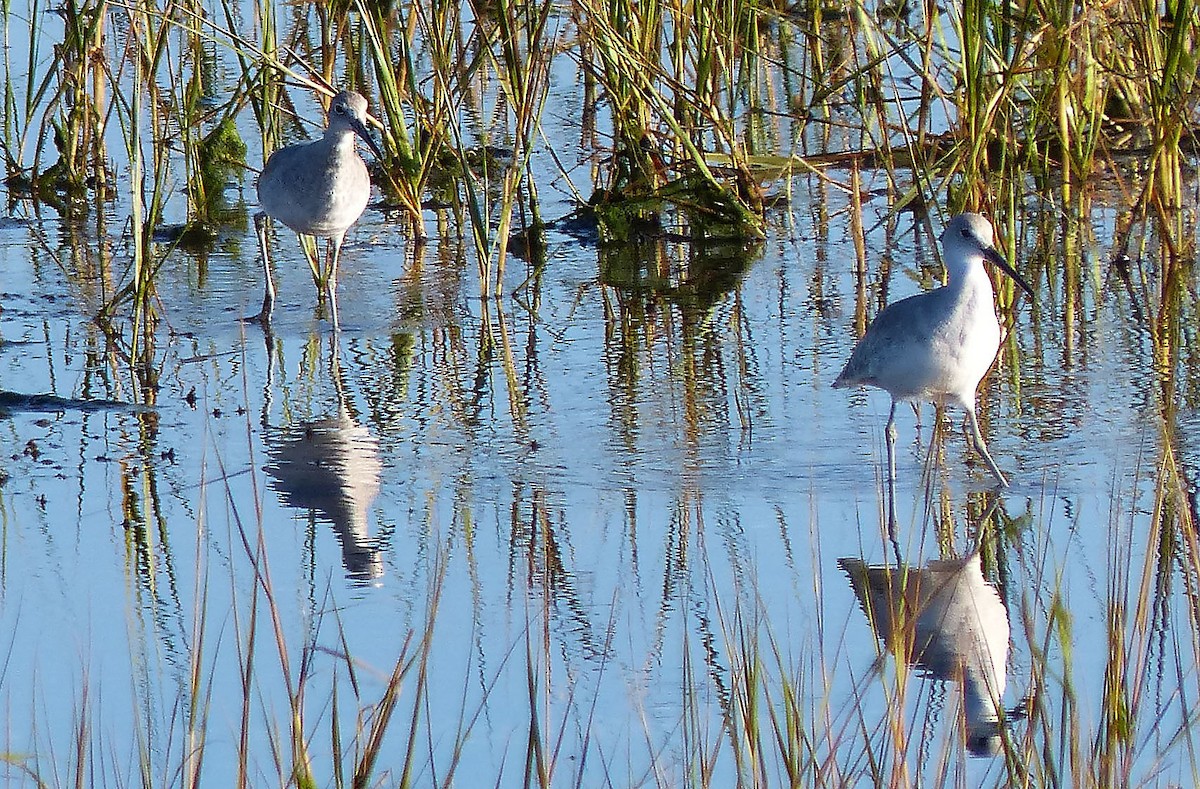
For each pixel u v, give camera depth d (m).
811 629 9.36
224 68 23.00
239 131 20.84
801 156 19.42
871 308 15.43
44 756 8.11
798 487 11.45
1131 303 15.32
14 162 19.39
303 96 22.02
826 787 7.57
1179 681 8.05
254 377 13.91
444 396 13.40
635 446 12.21
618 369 13.98
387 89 17.52
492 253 17.22
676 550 10.41
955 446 12.12
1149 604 9.41
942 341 11.26
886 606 9.65
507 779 7.97
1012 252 15.34
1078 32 16.70
